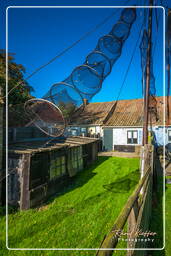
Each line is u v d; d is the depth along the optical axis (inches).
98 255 41.5
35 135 294.8
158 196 228.4
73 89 125.0
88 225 155.9
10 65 426.9
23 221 162.7
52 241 134.1
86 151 394.3
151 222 164.1
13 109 207.6
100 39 140.7
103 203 200.7
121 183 268.7
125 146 626.5
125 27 145.6
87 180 292.7
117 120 674.2
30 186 191.0
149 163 226.2
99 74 132.8
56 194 234.8
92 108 836.6
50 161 232.8
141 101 762.8
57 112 133.3
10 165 199.9
